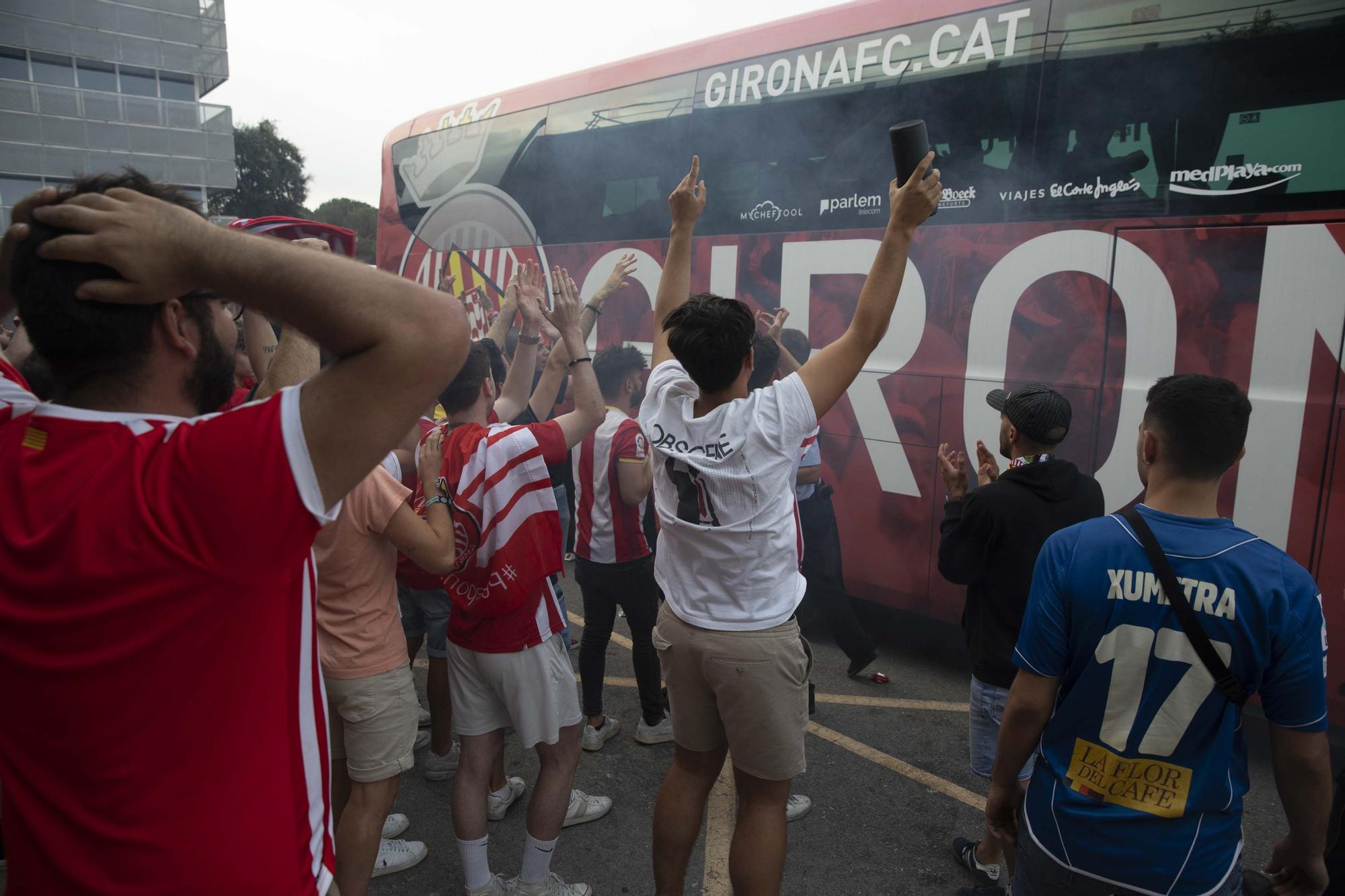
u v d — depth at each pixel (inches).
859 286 189.2
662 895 99.6
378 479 96.3
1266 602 62.2
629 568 150.6
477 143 296.0
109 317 38.9
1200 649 63.7
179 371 42.7
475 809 108.1
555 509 104.5
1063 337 162.2
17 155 1074.7
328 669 97.9
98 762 37.4
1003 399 116.5
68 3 1100.5
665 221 229.5
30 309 38.7
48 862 38.3
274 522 36.8
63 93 1093.1
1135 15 151.8
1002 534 103.7
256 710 39.6
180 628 36.9
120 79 1154.7
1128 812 66.1
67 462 37.9
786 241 201.6
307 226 60.9
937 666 200.8
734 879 93.0
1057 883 69.4
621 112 241.0
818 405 86.3
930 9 178.4
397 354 37.4
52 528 36.6
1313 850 66.1
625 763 153.9
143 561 36.1
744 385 90.6
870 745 161.3
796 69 199.2
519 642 102.8
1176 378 68.6
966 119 173.3
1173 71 148.1
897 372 187.3
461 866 125.8
